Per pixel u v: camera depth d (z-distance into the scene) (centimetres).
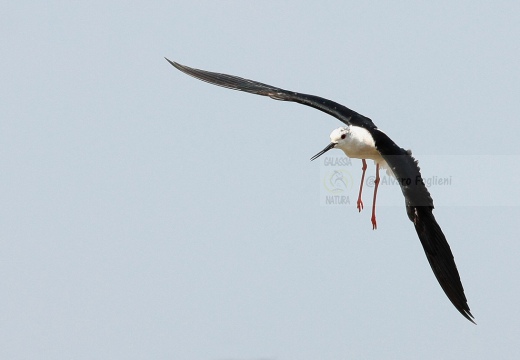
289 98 1744
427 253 1498
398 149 1655
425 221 1515
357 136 1691
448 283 1479
